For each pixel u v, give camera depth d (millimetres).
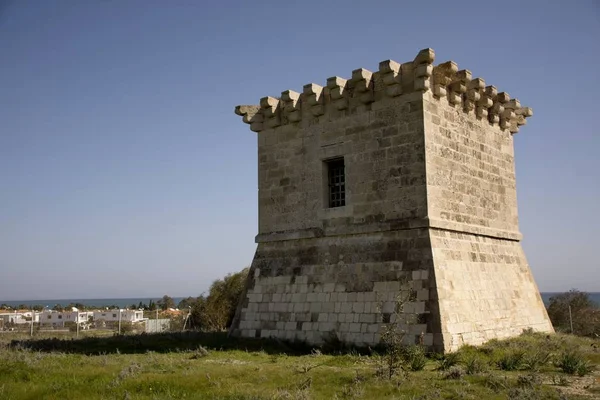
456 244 22609
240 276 47938
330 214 24141
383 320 21219
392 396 13297
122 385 15109
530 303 26531
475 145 25000
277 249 25906
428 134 22016
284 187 25984
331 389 14328
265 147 26922
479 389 13734
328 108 24734
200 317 48156
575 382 14805
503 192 26672
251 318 25703
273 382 15234
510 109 27016
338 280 23188
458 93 23734
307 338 23422
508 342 21406
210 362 19031
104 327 62156
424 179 21594
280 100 26672
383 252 22219
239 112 27297
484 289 23250
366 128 23406
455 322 20469
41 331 53562
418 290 20688
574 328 35781
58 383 15711
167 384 14969
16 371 17484
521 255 27484
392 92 22500
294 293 24484
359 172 23422
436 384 14328
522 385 13898
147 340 26031
